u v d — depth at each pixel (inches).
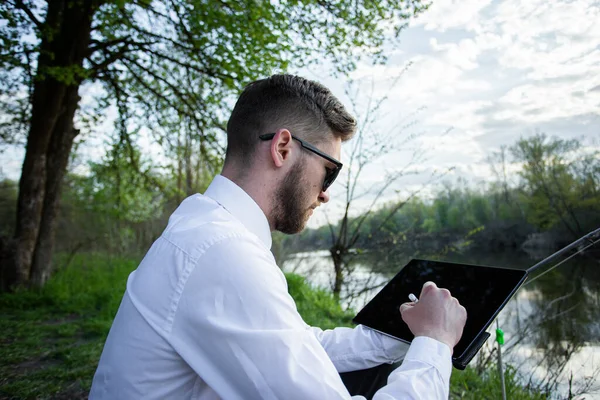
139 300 29.6
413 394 27.7
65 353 128.4
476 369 122.7
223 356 26.3
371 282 227.5
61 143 249.3
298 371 25.6
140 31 248.1
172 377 28.2
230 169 35.6
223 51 219.6
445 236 239.3
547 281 237.9
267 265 29.3
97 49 251.0
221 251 28.3
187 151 308.7
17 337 148.3
